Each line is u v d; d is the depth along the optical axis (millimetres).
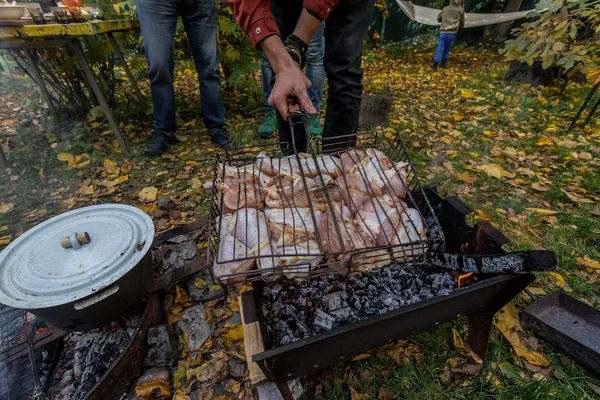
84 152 2594
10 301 872
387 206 1125
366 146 1439
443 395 1099
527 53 3256
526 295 1423
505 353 1226
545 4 2938
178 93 3805
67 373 1127
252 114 3230
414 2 7289
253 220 1021
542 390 1082
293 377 914
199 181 2211
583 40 3193
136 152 2564
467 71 5117
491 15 5402
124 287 1011
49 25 1909
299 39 1292
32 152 2564
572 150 2480
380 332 905
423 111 3375
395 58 6246
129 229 1093
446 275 1180
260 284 1169
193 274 1431
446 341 1267
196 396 1115
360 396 1108
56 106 3209
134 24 2592
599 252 1625
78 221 1139
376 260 983
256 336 1130
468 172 2273
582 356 1145
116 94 3416
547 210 1876
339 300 1129
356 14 1449
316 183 1137
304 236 979
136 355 1119
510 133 2803
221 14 2963
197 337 1271
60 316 928
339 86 1628
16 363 1146
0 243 1750
